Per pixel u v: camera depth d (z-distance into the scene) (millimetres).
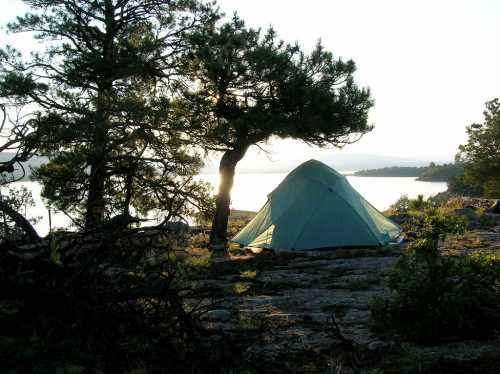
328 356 5555
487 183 58469
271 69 17453
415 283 6250
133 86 21453
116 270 6016
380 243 14523
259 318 7215
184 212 18922
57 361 4727
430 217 9891
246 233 16625
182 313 5430
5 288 5113
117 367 4816
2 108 8195
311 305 8180
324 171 15938
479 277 6484
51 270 5324
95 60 20562
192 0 22969
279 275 11055
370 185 138500
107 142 19406
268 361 5434
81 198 18875
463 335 5914
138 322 5172
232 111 18969
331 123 18219
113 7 22031
